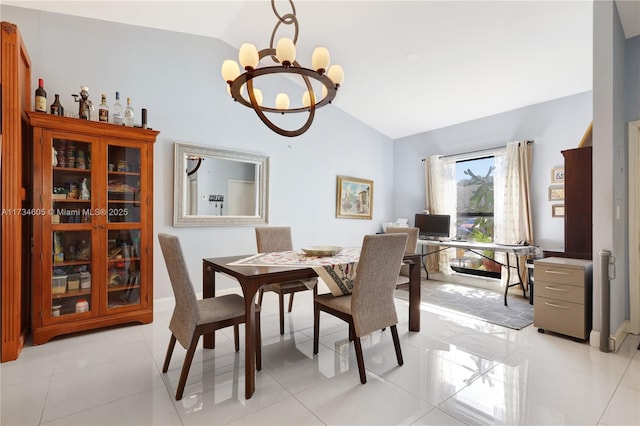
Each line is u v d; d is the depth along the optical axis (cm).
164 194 337
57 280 256
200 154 358
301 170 457
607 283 238
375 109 493
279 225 432
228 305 208
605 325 240
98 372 207
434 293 426
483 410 169
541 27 283
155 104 331
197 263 361
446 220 486
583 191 303
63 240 259
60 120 250
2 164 219
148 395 181
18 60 224
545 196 405
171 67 342
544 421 160
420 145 555
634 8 248
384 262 203
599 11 246
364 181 540
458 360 228
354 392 186
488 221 471
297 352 241
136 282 294
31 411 165
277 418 162
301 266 213
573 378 202
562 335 276
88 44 296
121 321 283
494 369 214
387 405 173
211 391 186
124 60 314
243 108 398
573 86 370
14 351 222
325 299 226
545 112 408
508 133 443
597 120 247
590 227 299
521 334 279
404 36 320
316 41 342
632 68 281
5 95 219
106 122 277
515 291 421
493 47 317
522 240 416
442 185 516
